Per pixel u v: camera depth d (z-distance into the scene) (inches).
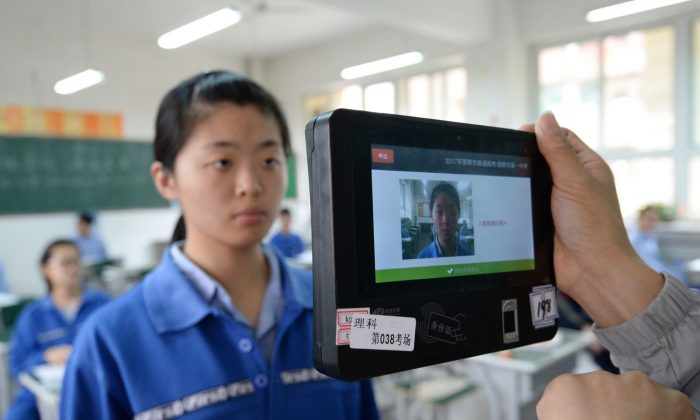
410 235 17.1
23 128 221.0
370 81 265.1
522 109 197.0
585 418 13.5
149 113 258.4
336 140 15.6
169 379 27.7
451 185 18.4
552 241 21.0
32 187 222.2
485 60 197.2
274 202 29.8
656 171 177.5
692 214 170.9
